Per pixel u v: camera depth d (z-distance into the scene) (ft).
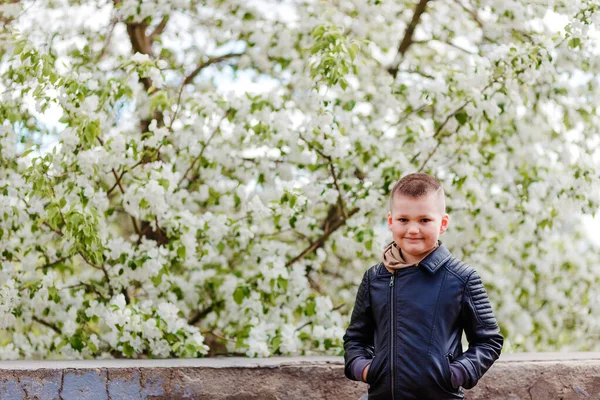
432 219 7.11
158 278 13.03
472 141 14.52
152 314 13.24
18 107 13.57
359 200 13.89
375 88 16.19
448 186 14.92
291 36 16.40
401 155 14.30
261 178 14.57
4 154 13.28
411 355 6.96
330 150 13.55
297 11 16.63
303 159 14.14
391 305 7.18
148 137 14.34
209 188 14.71
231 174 15.03
